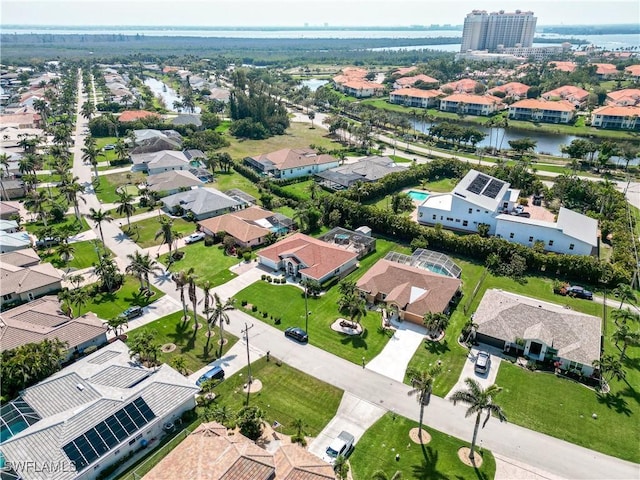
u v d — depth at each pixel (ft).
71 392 183.01
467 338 237.04
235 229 349.00
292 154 515.50
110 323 230.07
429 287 263.49
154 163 499.10
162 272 305.73
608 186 398.83
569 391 201.77
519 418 187.93
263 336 240.53
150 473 151.53
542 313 230.07
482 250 314.96
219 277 298.97
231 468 148.46
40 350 202.59
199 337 239.09
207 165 518.78
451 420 187.52
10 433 168.45
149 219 391.86
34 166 473.26
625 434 179.93
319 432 180.96
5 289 264.72
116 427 168.96
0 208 389.39
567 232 317.22
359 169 483.92
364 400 197.77
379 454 170.81
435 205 379.14
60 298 246.47
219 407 186.60
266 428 181.37
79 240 350.84
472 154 584.40
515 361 221.05
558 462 168.55
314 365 219.20
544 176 488.02
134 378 192.54
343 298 242.58
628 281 277.64
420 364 219.61
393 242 348.38
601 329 232.12
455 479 160.76
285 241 323.57
